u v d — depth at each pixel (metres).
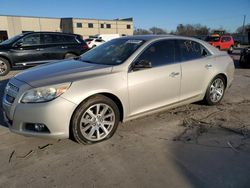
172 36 4.85
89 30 67.25
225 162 3.39
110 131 4.01
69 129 3.67
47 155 3.59
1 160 3.47
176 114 5.09
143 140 4.01
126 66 4.09
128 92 4.05
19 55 10.34
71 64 4.45
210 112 5.23
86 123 3.77
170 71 4.54
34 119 3.49
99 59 4.54
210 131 4.34
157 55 4.48
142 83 4.18
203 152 3.64
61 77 3.75
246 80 8.98
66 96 3.53
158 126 4.52
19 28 58.22
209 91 5.40
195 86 5.04
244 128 4.45
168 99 4.63
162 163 3.37
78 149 3.74
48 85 3.53
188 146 3.82
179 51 4.82
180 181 3.01
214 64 5.35
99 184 2.97
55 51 10.94
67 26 64.56
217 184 2.95
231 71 5.79
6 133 4.26
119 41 4.91
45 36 10.85
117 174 3.15
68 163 3.39
